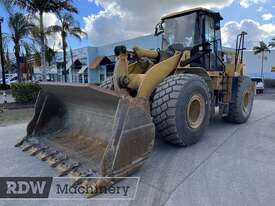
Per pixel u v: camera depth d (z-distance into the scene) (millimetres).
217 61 5480
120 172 2893
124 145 2914
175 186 2854
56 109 4340
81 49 29141
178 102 3756
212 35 5215
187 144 4059
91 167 3020
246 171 3211
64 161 3322
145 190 2777
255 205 2449
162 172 3209
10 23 16266
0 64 20641
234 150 4012
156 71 3883
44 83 3797
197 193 2691
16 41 16828
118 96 2930
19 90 10953
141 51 4234
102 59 26203
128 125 2953
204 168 3320
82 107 3877
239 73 5902
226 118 6008
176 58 4262
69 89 3400
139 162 3123
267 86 35875
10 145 4406
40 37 14250
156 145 4211
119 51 3641
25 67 18547
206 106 4309
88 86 2885
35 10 13078
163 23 5328
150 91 3830
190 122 4062
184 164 3457
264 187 2797
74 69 30016
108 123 3500
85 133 3822
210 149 4051
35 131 4250
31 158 3707
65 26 17359
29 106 10398
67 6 13625
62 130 4172
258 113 7602
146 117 3186
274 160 3580
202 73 4504
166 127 3803
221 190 2740
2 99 13734
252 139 4633
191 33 4879
